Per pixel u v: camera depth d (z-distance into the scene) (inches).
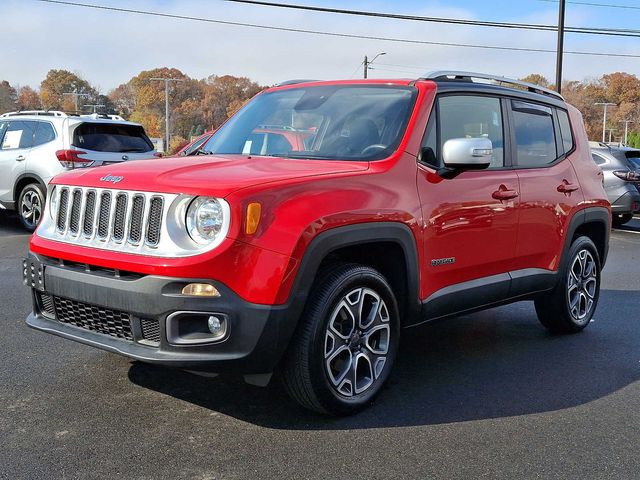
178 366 129.4
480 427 145.4
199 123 4537.4
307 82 201.3
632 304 272.8
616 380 179.0
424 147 165.9
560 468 127.3
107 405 151.7
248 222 128.8
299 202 135.7
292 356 138.4
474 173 177.9
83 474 120.0
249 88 4677.7
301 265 133.6
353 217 142.3
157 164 154.8
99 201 143.9
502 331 228.5
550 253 206.7
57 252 147.0
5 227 468.4
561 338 220.7
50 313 155.2
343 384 146.9
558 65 1032.8
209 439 135.6
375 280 150.9
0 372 170.9
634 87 4726.9
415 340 215.5
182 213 132.2
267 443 134.4
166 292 128.7
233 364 130.5
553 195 205.0
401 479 121.5
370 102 176.9
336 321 146.5
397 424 145.6
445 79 182.9
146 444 132.6
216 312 127.6
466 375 180.7
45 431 137.6
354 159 161.2
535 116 209.8
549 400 163.0
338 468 124.8
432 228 162.2
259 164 154.3
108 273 138.5
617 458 132.2
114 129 445.7
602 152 552.4
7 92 4963.1
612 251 430.0
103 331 142.9
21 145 442.0
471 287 177.0
